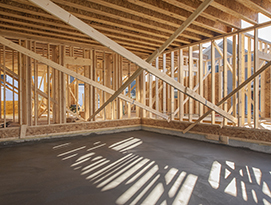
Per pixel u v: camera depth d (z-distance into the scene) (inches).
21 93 205.3
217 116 319.3
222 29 191.9
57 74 240.1
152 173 117.3
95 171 120.7
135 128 285.7
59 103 225.5
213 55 210.2
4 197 88.6
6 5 141.8
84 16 162.6
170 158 146.9
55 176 112.8
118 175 114.3
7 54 287.7
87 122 239.8
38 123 237.3
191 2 149.8
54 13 79.8
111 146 184.5
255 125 173.6
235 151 167.5
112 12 161.2
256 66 171.8
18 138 195.6
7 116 374.0
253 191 95.0
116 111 274.7
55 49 237.9
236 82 210.1
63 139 217.0
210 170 122.3
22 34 203.0
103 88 177.3
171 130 247.8
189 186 99.9
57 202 84.3
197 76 352.2
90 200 86.0
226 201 85.6
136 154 157.6
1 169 124.3
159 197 88.5
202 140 211.0
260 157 150.3
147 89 469.1
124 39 218.2
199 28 194.5
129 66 294.0
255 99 173.8
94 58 252.4
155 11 167.9
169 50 256.4
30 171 120.7
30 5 148.7
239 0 137.4
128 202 84.2
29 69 211.6
